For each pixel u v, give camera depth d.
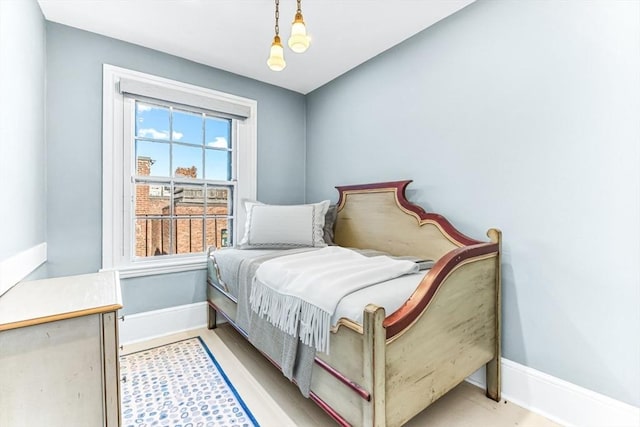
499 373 1.57
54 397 0.92
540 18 1.48
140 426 1.37
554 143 1.44
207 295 2.49
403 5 1.75
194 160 2.54
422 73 2.01
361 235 2.37
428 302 1.15
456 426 1.38
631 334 1.24
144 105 2.31
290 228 2.24
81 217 2.02
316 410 1.49
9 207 1.27
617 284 1.27
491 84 1.66
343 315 1.08
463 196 1.80
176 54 2.34
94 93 2.06
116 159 2.16
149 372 1.82
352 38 2.09
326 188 2.88
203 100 2.48
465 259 1.35
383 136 2.30
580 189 1.36
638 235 1.22
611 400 1.29
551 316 1.46
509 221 1.60
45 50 1.87
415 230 1.98
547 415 1.45
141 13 1.84
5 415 0.86
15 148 1.35
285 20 1.91
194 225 2.54
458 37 1.81
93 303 1.02
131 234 2.23
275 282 1.48
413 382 1.09
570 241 1.40
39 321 0.89
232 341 2.24
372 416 0.96
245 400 1.56
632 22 1.22
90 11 1.82
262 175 2.86
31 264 1.57
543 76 1.47
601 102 1.30
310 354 1.24
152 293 2.30
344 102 2.65
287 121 3.01
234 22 1.93
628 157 1.24
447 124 1.88
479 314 1.45
